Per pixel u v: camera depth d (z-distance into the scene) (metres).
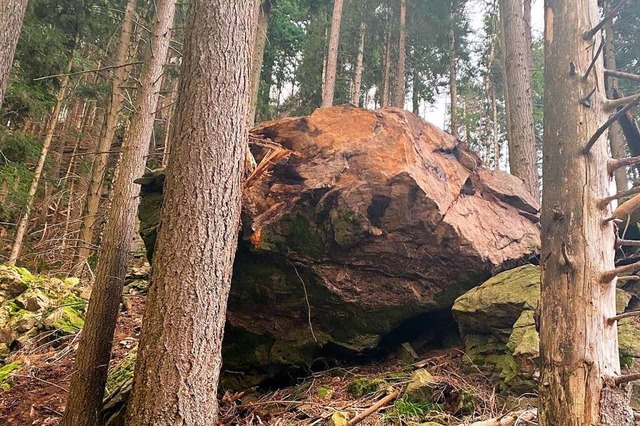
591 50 2.47
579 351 2.11
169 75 10.72
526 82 7.92
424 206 4.57
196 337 3.10
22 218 10.60
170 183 3.42
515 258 4.99
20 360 6.02
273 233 4.41
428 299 4.79
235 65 3.70
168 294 3.13
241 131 3.68
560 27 2.57
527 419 3.00
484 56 15.91
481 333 4.38
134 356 5.64
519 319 3.91
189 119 3.51
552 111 2.51
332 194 4.48
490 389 3.80
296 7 13.62
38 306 7.22
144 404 2.92
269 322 4.78
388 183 4.52
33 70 8.91
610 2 9.49
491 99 18.52
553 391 2.14
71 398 4.18
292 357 4.79
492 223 5.25
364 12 14.54
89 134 15.82
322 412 3.84
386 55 15.02
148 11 10.53
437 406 3.63
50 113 12.02
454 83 13.99
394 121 5.01
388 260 4.67
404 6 13.56
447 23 13.45
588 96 2.40
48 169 13.71
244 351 4.84
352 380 4.52
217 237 3.35
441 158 5.41
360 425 3.46
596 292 2.18
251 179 4.49
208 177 3.40
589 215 2.27
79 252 9.15
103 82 11.31
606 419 2.00
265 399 4.60
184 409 2.94
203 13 3.72
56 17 10.06
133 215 5.04
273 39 13.77
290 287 4.63
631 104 2.16
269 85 14.59
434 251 4.70
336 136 4.94
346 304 4.70
